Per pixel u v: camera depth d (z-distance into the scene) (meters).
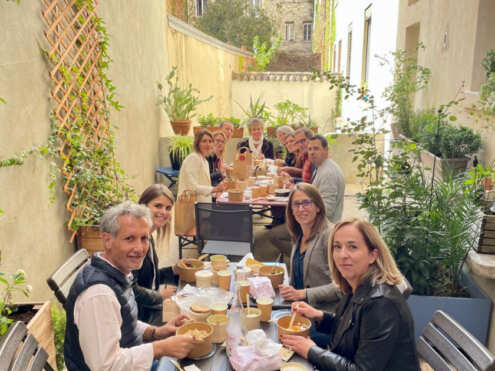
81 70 4.41
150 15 7.48
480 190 3.46
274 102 15.23
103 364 1.78
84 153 4.25
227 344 2.04
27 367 1.76
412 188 3.53
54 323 2.90
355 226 2.03
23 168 3.37
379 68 9.35
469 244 3.38
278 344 1.99
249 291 2.57
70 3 4.24
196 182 5.04
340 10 16.31
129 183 6.25
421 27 6.71
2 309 2.43
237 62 16.81
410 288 2.41
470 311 3.21
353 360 1.98
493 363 1.67
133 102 6.50
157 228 2.99
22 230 3.32
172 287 2.77
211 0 24.66
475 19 4.66
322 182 4.23
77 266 2.68
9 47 3.22
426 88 6.52
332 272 2.20
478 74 4.74
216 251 4.26
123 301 1.97
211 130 8.61
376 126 9.45
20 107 3.35
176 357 1.93
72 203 4.18
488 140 4.36
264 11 24.98
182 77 10.33
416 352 1.93
